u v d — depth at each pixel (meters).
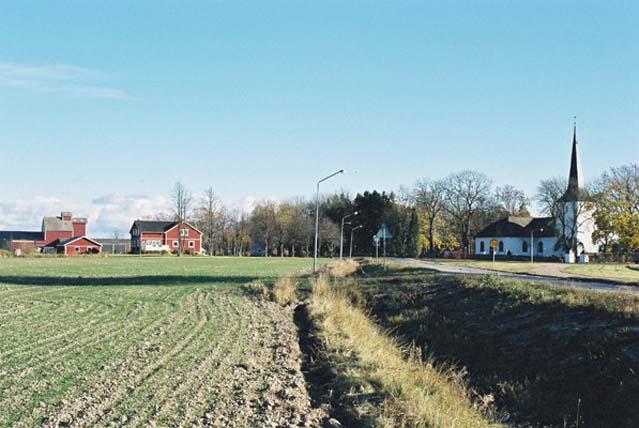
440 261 83.75
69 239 139.12
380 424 10.21
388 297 29.62
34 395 10.91
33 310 23.70
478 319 22.28
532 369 16.47
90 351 15.11
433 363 18.61
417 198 116.31
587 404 13.75
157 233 137.75
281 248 126.81
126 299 28.36
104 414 9.94
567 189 94.25
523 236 105.06
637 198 86.06
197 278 44.81
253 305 26.84
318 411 11.05
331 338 17.78
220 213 134.00
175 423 9.60
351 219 122.69
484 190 112.12
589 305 19.06
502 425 12.42
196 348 15.90
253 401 11.25
